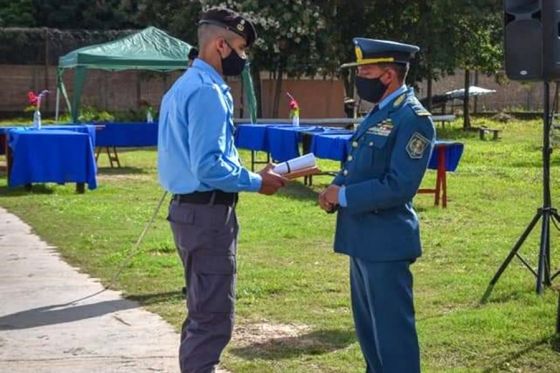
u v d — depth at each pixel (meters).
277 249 10.67
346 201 4.73
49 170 15.84
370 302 4.90
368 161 4.79
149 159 22.62
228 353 6.54
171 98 4.82
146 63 20.30
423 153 4.68
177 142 4.75
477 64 32.81
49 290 8.61
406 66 4.84
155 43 20.75
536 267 9.30
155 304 8.08
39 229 11.98
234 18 4.78
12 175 15.81
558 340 6.60
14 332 7.20
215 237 4.78
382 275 4.82
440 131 31.69
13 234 11.62
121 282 8.91
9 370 6.25
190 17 30.03
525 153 23.69
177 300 8.21
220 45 4.77
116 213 13.41
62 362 6.44
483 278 8.88
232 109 4.81
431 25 30.73
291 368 6.18
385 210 4.82
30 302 8.16
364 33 32.31
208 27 4.77
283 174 4.94
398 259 4.80
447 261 9.93
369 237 4.82
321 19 29.38
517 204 14.73
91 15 41.03
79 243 10.97
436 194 14.48
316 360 6.38
